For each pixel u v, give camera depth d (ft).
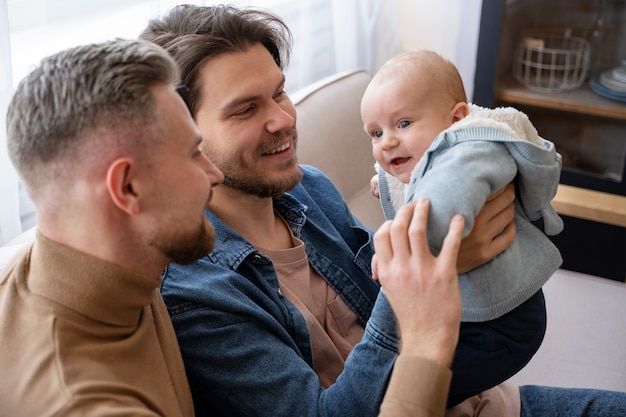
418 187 3.14
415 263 2.87
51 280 2.65
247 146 3.72
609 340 4.99
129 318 2.79
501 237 3.30
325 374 3.91
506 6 7.52
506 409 4.05
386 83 3.50
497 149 3.15
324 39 7.50
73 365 2.54
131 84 2.60
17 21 4.49
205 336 3.34
